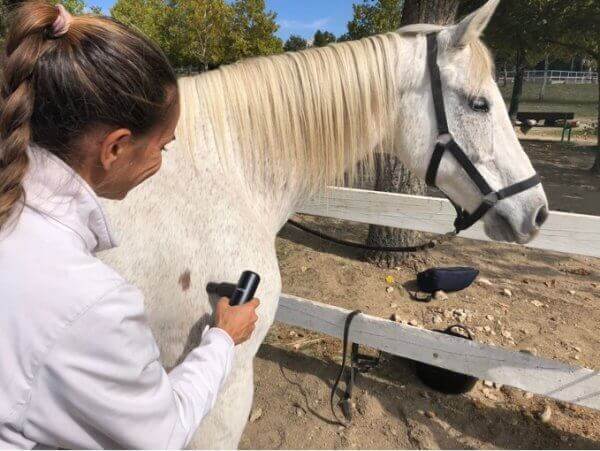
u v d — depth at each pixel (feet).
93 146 2.04
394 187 11.27
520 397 7.61
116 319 1.87
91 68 1.86
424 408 7.43
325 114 4.62
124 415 1.96
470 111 4.75
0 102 1.95
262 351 8.89
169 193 3.75
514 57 45.39
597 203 19.31
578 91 94.02
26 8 1.94
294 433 7.04
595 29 24.07
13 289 1.79
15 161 1.86
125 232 3.46
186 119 4.08
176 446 2.23
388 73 4.81
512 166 4.86
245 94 4.39
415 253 12.70
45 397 1.84
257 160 4.53
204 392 2.55
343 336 7.60
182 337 3.81
